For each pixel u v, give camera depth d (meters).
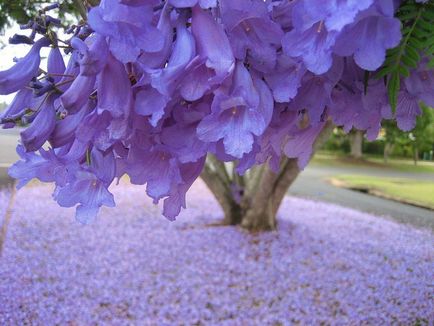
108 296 1.65
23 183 0.23
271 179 2.38
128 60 0.18
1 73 0.22
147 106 0.19
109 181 0.22
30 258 2.00
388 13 0.17
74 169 0.21
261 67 0.21
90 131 0.20
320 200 3.70
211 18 0.20
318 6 0.18
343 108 0.25
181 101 0.21
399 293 1.54
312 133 0.27
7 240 2.25
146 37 0.19
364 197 3.82
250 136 0.19
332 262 2.04
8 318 1.42
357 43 0.18
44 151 0.22
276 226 2.62
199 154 0.21
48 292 1.64
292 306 1.58
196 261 2.06
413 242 2.13
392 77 0.21
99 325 1.42
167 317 1.50
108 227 2.62
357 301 1.56
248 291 1.73
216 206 3.30
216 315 1.53
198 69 0.20
